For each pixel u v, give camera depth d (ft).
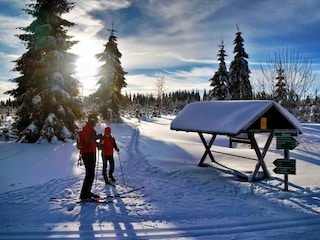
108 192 25.67
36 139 57.52
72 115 61.82
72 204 21.89
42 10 57.26
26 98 58.95
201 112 36.11
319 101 150.10
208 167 37.88
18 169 33.53
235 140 42.14
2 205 21.45
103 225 18.17
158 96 213.66
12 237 16.24
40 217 19.21
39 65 57.11
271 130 31.19
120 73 113.60
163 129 93.45
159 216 20.06
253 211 21.66
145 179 30.81
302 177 32.48
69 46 61.98
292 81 63.10
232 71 109.70
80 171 32.83
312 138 61.46
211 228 18.30
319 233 17.90
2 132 68.08
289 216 20.75
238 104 32.63
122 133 79.92
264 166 32.35
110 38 110.83
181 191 26.68
